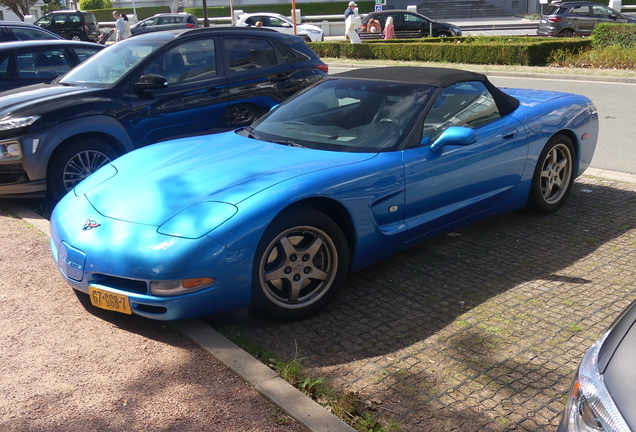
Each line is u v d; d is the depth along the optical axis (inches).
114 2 1907.0
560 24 957.8
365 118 170.6
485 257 179.6
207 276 125.1
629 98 480.4
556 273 167.3
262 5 1860.2
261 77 279.9
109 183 153.2
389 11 1056.2
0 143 214.7
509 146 186.7
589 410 65.9
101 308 139.1
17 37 473.7
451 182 169.9
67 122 223.0
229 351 124.0
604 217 213.0
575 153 216.5
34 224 209.9
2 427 102.3
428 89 175.2
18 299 150.8
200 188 139.9
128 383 115.0
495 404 110.6
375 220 153.3
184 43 263.1
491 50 730.8
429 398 112.3
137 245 127.0
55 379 116.3
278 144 166.2
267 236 131.5
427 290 158.4
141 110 243.0
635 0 1461.6
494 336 134.3
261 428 101.6
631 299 151.0
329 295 145.3
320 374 120.4
